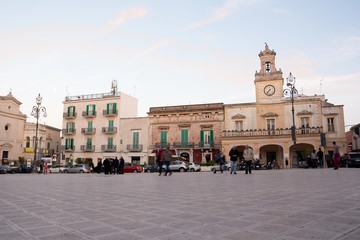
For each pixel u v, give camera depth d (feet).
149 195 23.15
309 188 25.07
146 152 160.56
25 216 14.65
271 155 137.49
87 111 177.27
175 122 157.38
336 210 14.47
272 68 143.95
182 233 10.80
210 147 147.84
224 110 148.15
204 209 15.81
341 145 129.39
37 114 125.08
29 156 185.98
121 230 11.43
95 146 173.06
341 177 38.22
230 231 10.93
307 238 9.77
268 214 13.92
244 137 134.00
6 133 174.91
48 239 10.23
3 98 173.17
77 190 28.81
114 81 181.06
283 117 137.80
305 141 125.08
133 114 184.75
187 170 126.21
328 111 132.87
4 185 37.50
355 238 9.70
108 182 41.88
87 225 12.40
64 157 178.91
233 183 33.76
